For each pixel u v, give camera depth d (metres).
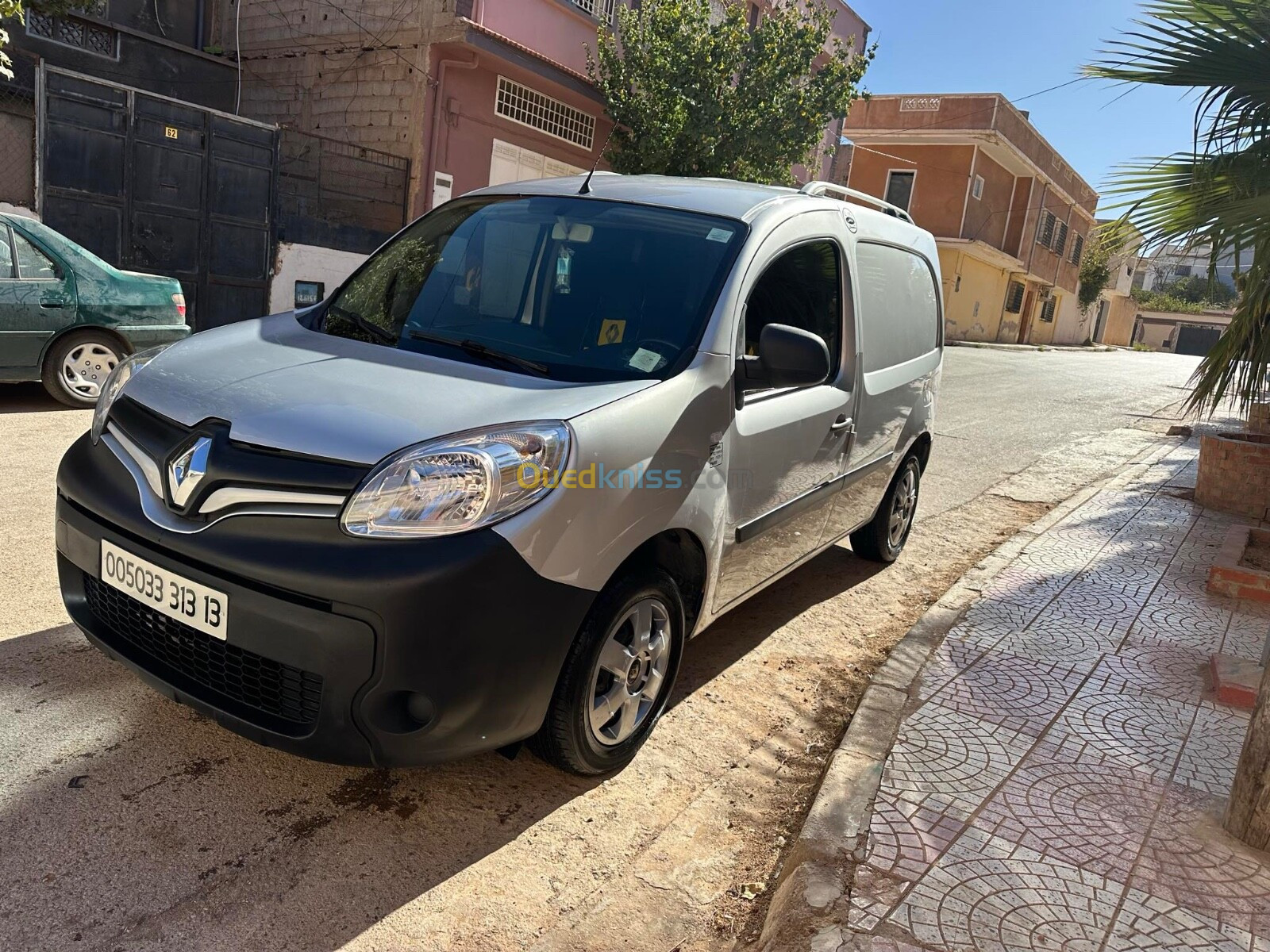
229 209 11.23
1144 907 2.43
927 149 30.02
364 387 2.63
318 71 14.59
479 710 2.37
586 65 16.11
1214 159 4.82
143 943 2.11
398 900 2.36
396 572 2.22
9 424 6.62
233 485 2.39
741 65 15.20
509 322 3.15
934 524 6.61
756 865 2.69
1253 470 6.90
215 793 2.68
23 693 3.08
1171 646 4.27
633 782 3.01
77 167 9.78
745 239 3.37
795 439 3.60
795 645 4.28
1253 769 2.74
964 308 32.34
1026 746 3.25
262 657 2.35
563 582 2.46
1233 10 4.43
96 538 2.65
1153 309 60.66
